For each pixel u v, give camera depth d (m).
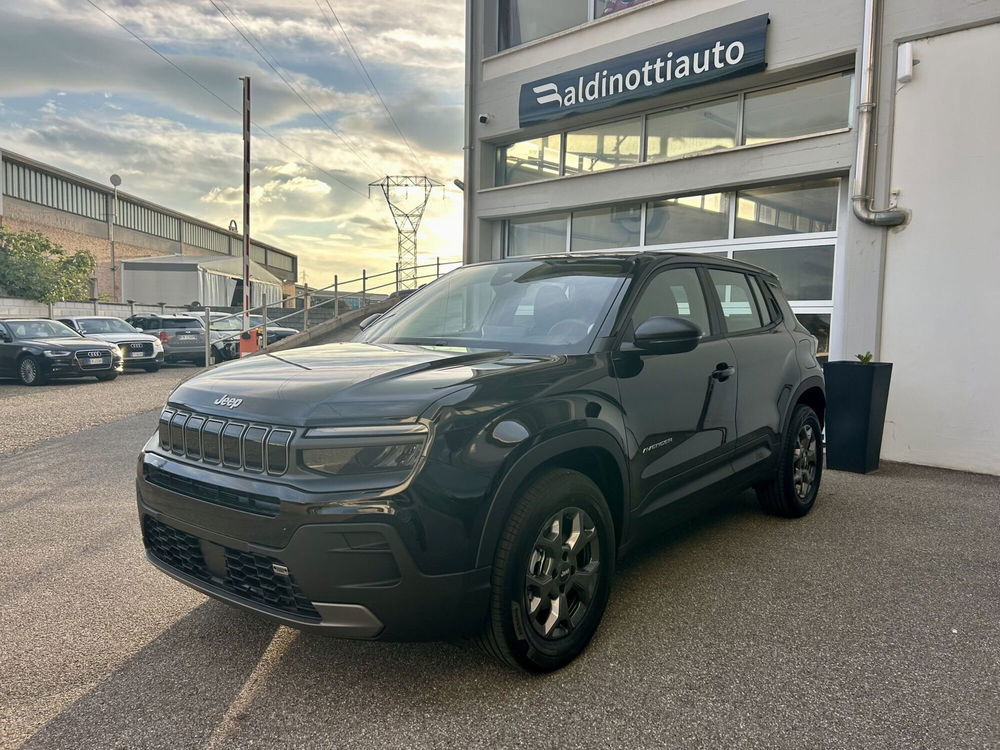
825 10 7.07
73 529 4.44
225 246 76.94
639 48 8.75
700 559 3.88
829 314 7.45
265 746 2.20
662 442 3.17
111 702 2.45
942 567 3.77
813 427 4.78
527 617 2.48
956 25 6.04
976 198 6.05
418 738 2.24
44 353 13.84
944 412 6.29
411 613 2.23
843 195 7.32
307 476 2.24
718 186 8.12
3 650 2.84
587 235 9.89
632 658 2.76
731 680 2.59
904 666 2.71
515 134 10.45
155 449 2.79
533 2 10.32
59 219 48.09
